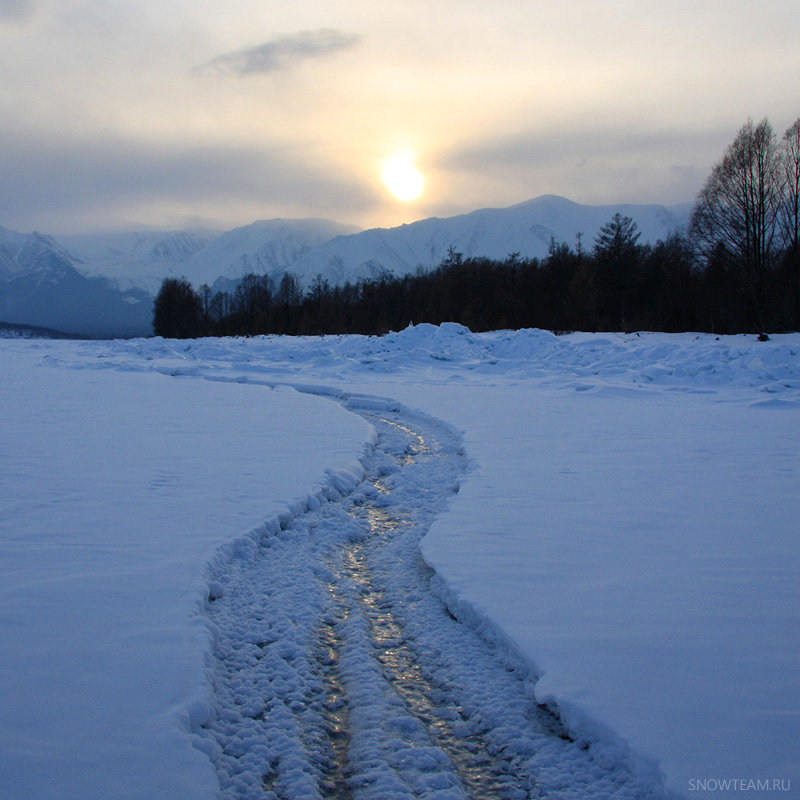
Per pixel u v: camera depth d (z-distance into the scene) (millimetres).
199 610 4047
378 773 2820
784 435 9898
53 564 4609
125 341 34188
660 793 2518
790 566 4637
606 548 5051
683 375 16625
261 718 3236
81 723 2826
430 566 4820
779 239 32250
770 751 2643
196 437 9781
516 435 10102
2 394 15039
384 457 9258
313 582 4766
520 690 3412
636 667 3312
